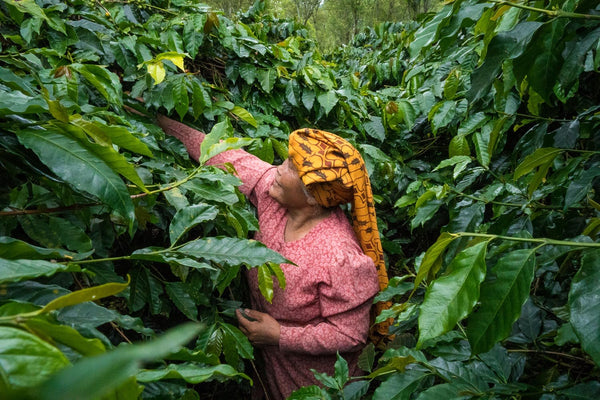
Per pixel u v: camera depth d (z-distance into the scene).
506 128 1.30
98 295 0.32
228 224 1.05
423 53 1.17
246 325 1.26
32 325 0.28
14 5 0.94
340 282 1.21
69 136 0.55
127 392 0.31
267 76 1.64
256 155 1.54
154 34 1.43
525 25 0.57
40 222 0.66
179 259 0.62
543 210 1.07
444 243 0.60
